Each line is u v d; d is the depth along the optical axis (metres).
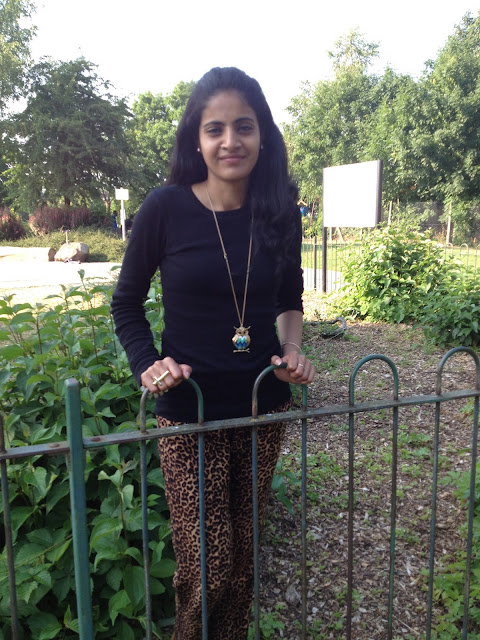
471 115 19.41
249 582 1.79
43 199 27.16
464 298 6.26
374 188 8.38
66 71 25.84
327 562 2.59
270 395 1.67
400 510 3.01
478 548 2.43
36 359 2.42
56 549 2.02
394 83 25.45
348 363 5.69
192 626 1.69
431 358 5.79
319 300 9.02
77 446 1.36
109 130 26.86
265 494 1.76
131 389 2.57
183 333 1.59
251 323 1.60
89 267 15.50
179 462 1.60
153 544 2.10
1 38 25.31
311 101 29.91
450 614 2.21
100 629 2.01
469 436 3.90
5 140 25.66
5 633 1.93
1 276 13.41
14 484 2.14
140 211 1.60
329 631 2.20
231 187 1.58
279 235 1.61
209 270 1.54
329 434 3.99
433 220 20.00
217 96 1.52
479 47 22.55
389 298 7.31
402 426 4.09
